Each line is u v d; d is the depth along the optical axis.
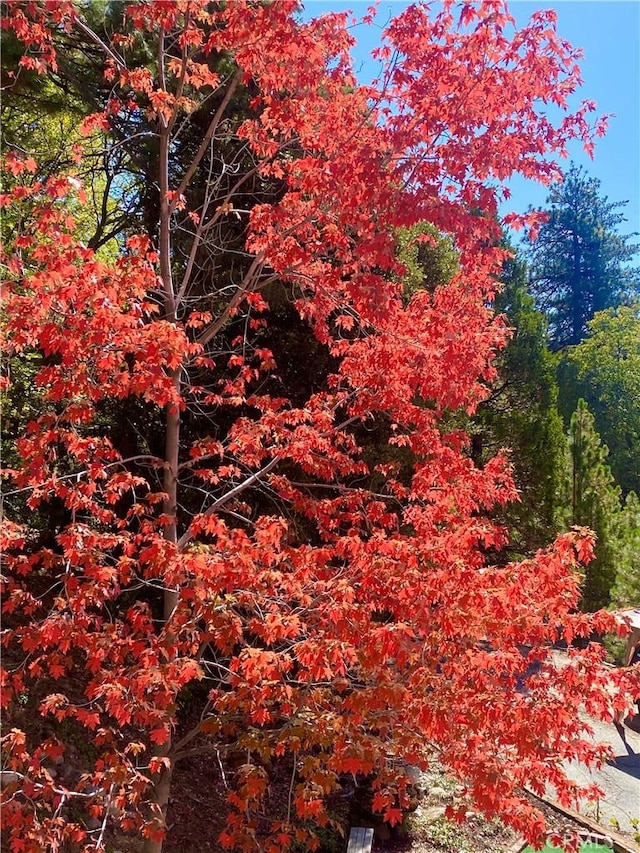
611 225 33.38
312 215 4.13
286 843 3.38
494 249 3.75
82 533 3.32
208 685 6.59
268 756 3.29
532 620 2.93
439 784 6.50
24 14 4.07
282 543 4.22
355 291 3.66
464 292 4.28
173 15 4.04
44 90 6.86
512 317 15.10
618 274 33.19
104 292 3.00
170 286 4.29
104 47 4.18
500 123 3.47
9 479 5.49
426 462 4.55
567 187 33.47
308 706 3.27
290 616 3.05
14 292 3.29
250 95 6.33
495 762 2.88
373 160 3.43
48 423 3.46
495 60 3.47
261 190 6.47
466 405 4.85
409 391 4.33
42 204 3.48
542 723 2.77
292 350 7.24
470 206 3.45
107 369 3.22
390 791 3.20
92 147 7.55
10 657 5.56
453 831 5.88
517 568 3.09
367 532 4.85
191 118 6.59
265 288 6.32
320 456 4.90
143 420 6.95
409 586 2.86
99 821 4.77
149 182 6.97
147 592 6.72
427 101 3.42
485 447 13.84
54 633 3.07
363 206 3.60
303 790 3.11
